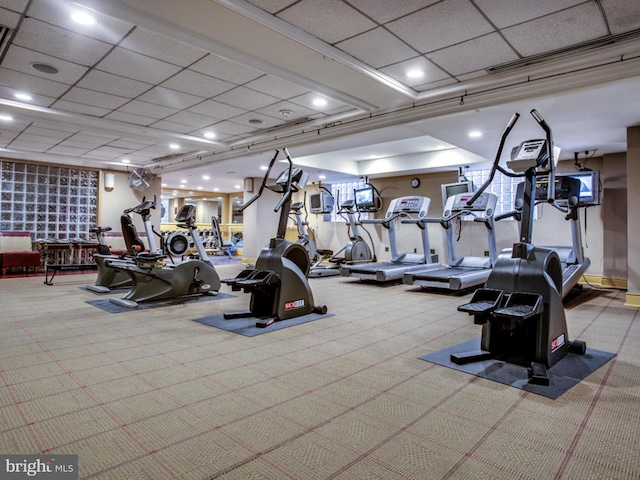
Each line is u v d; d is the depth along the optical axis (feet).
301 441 5.76
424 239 23.47
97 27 10.46
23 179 27.53
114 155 27.32
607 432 6.08
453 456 5.40
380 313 14.71
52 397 7.16
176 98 16.02
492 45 11.38
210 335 11.32
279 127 20.44
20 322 12.73
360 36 10.92
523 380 8.11
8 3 9.30
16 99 16.33
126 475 4.91
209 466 5.13
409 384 7.91
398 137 19.42
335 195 37.04
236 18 9.77
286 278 13.15
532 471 5.07
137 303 15.37
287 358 9.45
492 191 26.99
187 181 38.58
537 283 8.95
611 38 10.87
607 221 21.85
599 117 15.28
